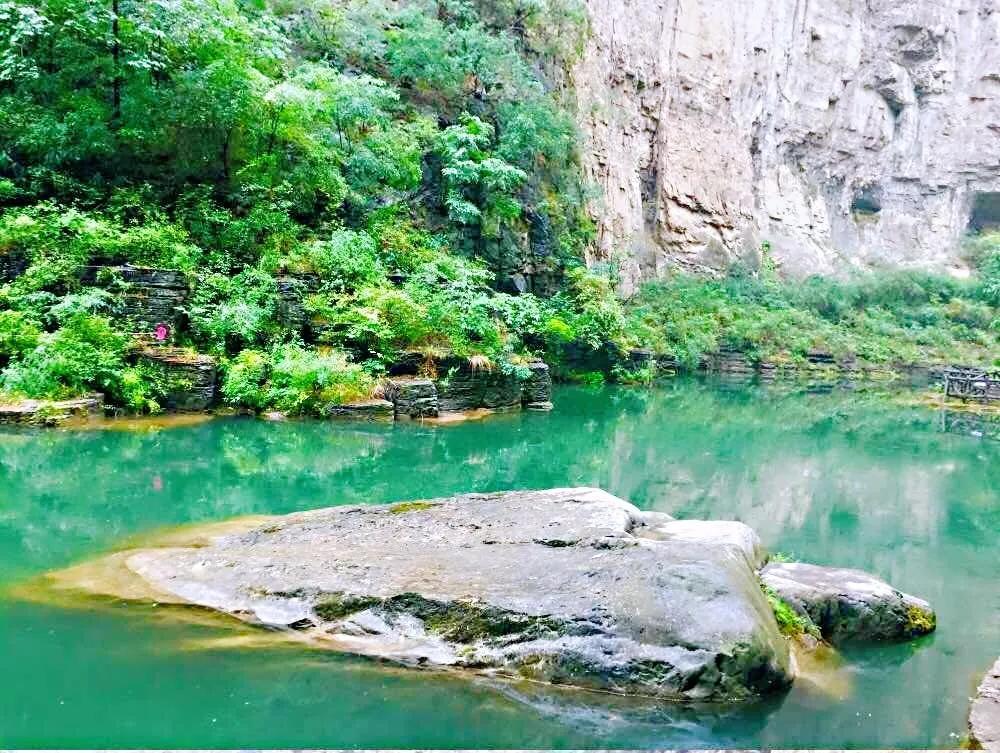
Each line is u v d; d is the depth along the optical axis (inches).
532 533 196.7
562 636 149.5
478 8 858.8
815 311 1267.2
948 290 1398.9
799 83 1519.4
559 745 128.0
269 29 622.2
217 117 521.7
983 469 435.2
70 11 493.0
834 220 1595.7
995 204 1651.1
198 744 122.8
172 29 518.0
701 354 1022.4
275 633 160.1
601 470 386.3
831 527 301.3
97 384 412.5
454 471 355.6
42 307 418.9
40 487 285.6
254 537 214.5
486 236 716.7
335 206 578.9
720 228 1341.0
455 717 133.6
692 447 477.1
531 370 576.1
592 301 804.6
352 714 132.9
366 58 744.3
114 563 197.2
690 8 1312.7
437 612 159.0
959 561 259.8
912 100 1632.6
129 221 496.4
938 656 176.1
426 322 511.5
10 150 494.6
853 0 1572.3
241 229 510.0
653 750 128.9
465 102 781.9
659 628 147.5
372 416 455.2
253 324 454.0
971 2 1631.4
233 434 397.7
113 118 516.7
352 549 193.5
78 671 142.4
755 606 157.2
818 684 153.6
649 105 1249.4
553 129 796.6
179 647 152.7
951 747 134.6
